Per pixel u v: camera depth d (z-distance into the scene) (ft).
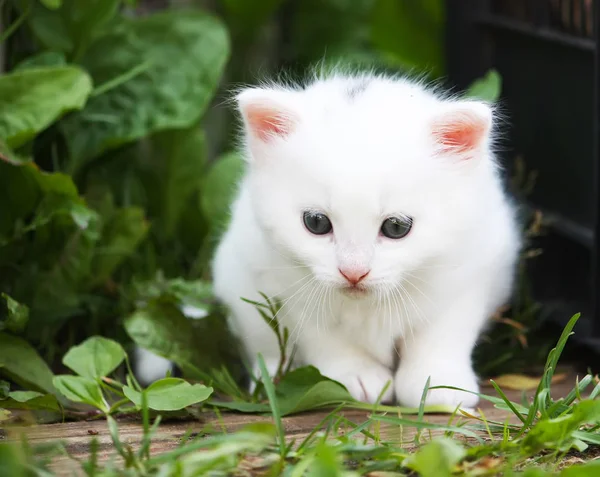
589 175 2.94
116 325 2.86
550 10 3.06
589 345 2.78
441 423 2.50
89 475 2.28
